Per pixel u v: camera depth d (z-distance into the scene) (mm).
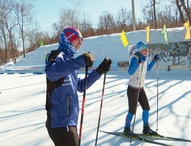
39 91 9539
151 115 5297
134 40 17234
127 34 17844
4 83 12945
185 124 4594
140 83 3924
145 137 4059
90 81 2355
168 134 4148
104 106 6359
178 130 4301
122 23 27109
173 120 4875
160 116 5195
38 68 18812
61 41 2207
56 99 2129
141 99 4094
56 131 2123
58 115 2129
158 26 21969
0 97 8766
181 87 8547
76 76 2297
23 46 29875
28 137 4375
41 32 32344
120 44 17953
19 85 11820
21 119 5617
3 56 32469
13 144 4090
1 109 6766
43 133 4539
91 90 8820
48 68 1994
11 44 31562
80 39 2219
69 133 2117
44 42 29594
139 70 3891
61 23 29922
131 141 3900
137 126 4594
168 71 13789
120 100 6988
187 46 13445
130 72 3762
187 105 5996
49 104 2162
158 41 16016
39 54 22234
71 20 29609
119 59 17031
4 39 32000
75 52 2230
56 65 1972
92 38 19734
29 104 7211
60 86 2123
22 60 22531
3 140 4301
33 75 16672
